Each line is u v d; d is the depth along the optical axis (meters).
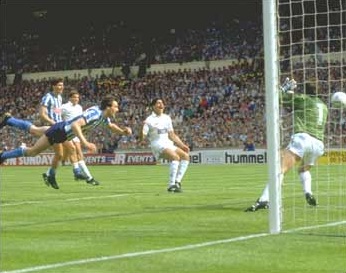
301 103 22.55
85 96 99.44
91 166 75.94
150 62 101.06
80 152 35.69
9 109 101.75
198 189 33.31
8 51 110.81
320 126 22.56
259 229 17.78
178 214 21.52
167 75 97.38
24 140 90.06
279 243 15.48
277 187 17.17
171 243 15.66
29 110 99.75
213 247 15.03
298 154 22.23
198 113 88.25
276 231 17.12
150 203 25.41
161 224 19.06
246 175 48.41
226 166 68.88
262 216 20.67
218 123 84.94
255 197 27.97
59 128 26.36
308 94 22.69
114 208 23.64
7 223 19.69
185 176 47.28
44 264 13.34
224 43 98.06
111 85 99.31
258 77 88.81
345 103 22.20
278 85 17.89
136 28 105.06
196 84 92.94
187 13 102.50
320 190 31.44
